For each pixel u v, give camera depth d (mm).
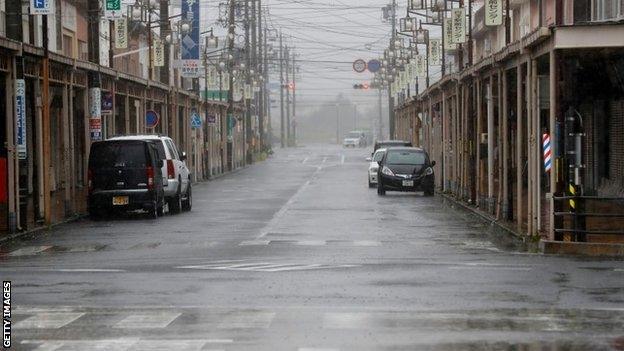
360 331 20875
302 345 19422
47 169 50281
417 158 75375
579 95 46469
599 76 45812
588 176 64188
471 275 29906
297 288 27266
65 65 54844
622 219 48469
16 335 20625
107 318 22625
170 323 21922
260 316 22750
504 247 38875
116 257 35875
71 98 56656
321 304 24531
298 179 101562
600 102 62844
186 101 98938
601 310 23469
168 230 46781
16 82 46188
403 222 50531
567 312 23203
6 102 46188
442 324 21641
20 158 46312
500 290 26781
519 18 92375
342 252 36812
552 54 36469
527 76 42188
